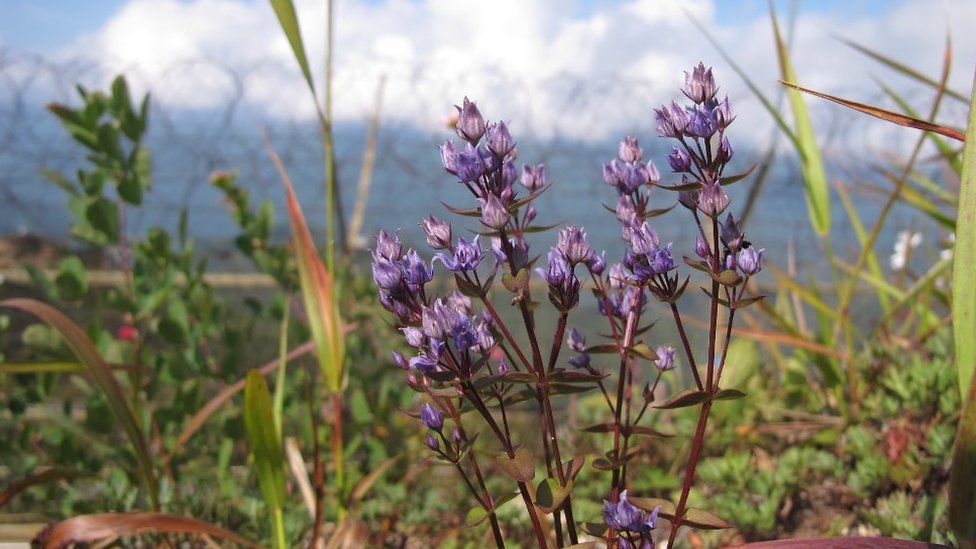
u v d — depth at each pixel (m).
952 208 0.60
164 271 0.51
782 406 0.52
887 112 0.26
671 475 0.44
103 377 0.31
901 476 0.39
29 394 0.50
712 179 0.22
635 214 0.25
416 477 0.51
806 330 0.58
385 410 0.53
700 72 0.22
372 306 0.56
